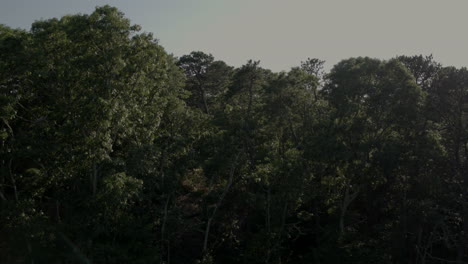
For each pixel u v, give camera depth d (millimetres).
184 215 28922
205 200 28312
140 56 22969
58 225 22609
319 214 35312
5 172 23156
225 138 26875
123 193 21469
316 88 31391
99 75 21594
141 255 24172
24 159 26766
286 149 31688
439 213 27641
